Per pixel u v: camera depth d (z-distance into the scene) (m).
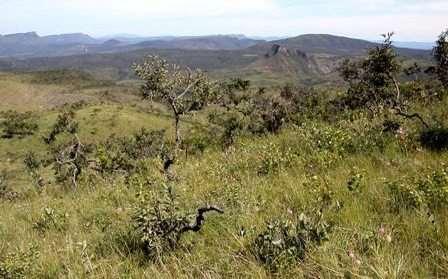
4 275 5.66
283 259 4.30
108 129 138.00
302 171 8.64
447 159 7.48
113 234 6.75
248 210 6.23
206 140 18.50
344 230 4.85
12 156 114.88
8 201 18.31
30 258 5.98
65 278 5.37
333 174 7.81
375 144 9.36
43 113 155.00
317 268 4.11
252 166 10.15
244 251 4.81
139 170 15.09
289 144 11.79
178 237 5.65
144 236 5.42
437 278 3.71
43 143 123.25
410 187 5.79
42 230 8.62
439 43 15.04
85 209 9.78
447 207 5.24
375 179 6.89
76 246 6.44
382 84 14.86
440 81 15.59
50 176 34.38
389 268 3.73
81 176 18.67
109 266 5.39
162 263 4.93
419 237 4.56
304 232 4.62
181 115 19.00
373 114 12.94
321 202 6.14
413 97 14.97
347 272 3.90
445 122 10.17
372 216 5.30
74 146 21.39
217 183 8.92
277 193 7.22
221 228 5.81
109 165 18.72
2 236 8.61
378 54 14.47
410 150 8.66
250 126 18.62
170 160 10.52
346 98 16.03
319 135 10.81
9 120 133.12
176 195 6.06
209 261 4.91
